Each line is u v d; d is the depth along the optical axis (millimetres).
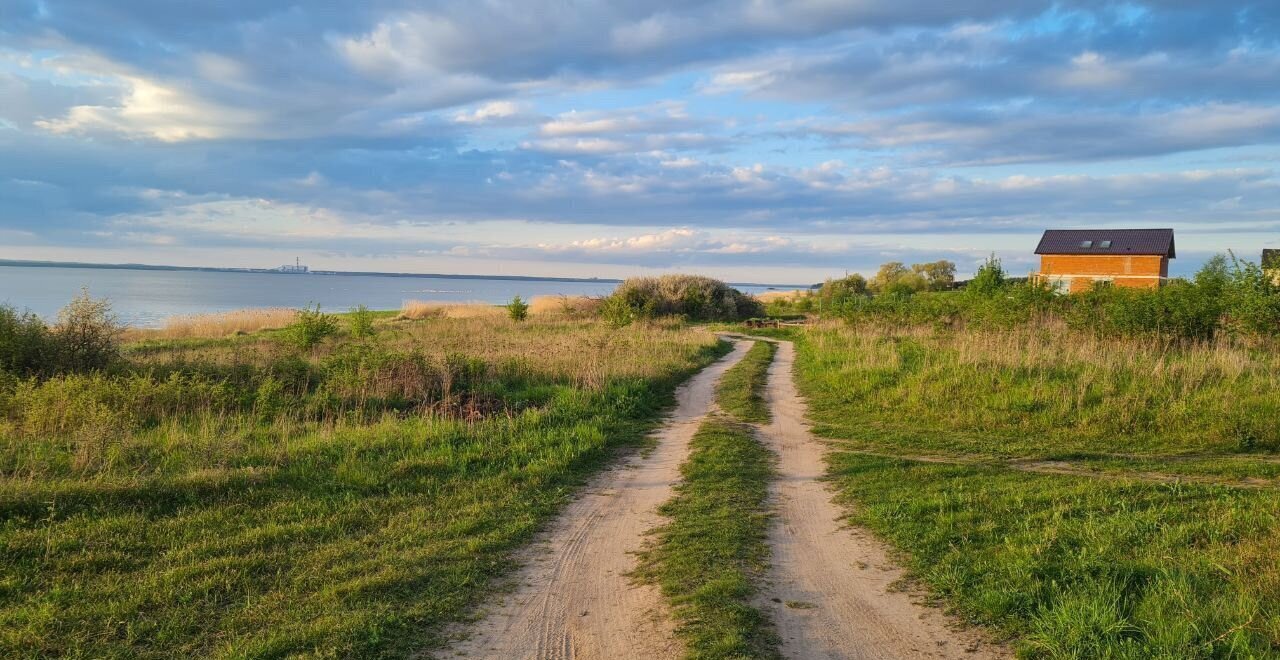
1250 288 17109
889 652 4812
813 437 12617
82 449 9227
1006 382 14180
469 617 5527
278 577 6105
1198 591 5250
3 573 5922
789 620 5340
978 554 6469
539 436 11594
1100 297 21219
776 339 35188
